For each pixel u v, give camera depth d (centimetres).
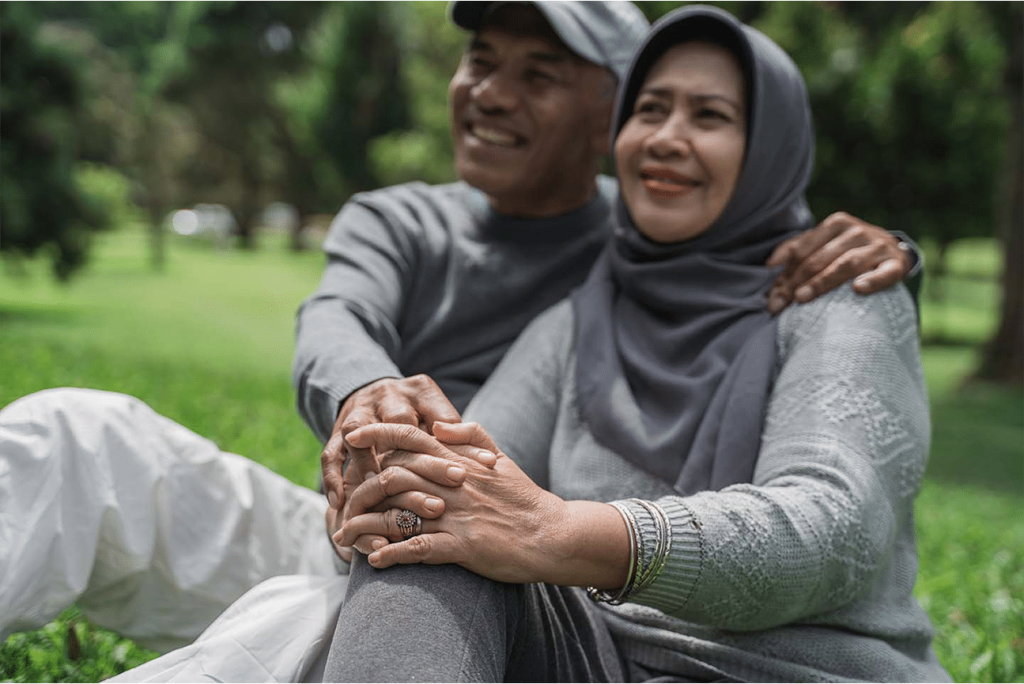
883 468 192
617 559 174
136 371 925
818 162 1209
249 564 236
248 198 3803
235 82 3506
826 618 193
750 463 201
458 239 277
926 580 403
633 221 244
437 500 173
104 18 4141
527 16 266
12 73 1480
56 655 259
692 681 190
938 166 1304
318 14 3512
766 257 232
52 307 1773
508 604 177
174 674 176
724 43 233
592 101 273
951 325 2208
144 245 3638
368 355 224
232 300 2139
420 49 1920
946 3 1374
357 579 175
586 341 230
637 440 211
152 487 221
